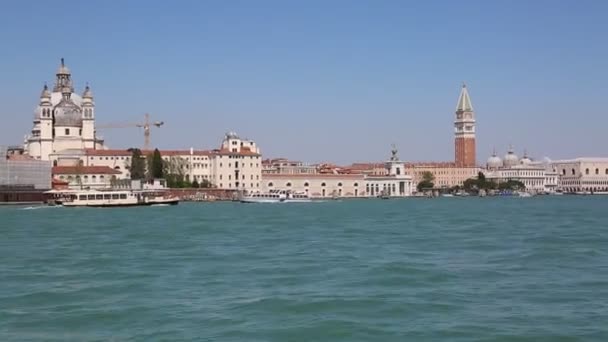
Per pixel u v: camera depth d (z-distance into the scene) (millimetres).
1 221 163750
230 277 69125
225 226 143125
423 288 62188
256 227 139750
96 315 52531
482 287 62594
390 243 102062
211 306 54875
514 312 52062
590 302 55500
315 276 69250
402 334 46188
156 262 81188
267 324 49031
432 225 144250
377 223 152500
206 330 47594
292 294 59406
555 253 87688
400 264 77062
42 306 56188
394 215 191875
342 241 105812
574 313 51562
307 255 86875
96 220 167500
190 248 96688
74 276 71000
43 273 73312
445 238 110438
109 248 97500
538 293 59531
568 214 193500
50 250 95312
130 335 46750
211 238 112812
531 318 50094
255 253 89688
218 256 86688
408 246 97438
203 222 158125
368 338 45438
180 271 73500
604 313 51500
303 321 49812
